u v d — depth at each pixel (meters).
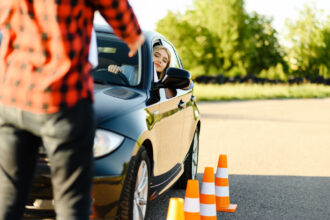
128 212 3.75
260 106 24.39
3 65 1.95
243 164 8.63
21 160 2.03
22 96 1.89
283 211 5.61
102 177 3.51
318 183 7.23
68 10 1.87
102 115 3.77
